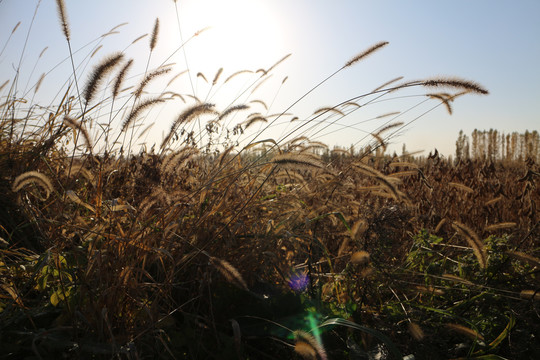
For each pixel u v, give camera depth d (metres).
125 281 0.37
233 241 0.44
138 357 0.32
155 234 0.42
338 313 0.43
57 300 0.37
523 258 0.42
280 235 0.47
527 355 0.41
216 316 0.42
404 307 0.48
